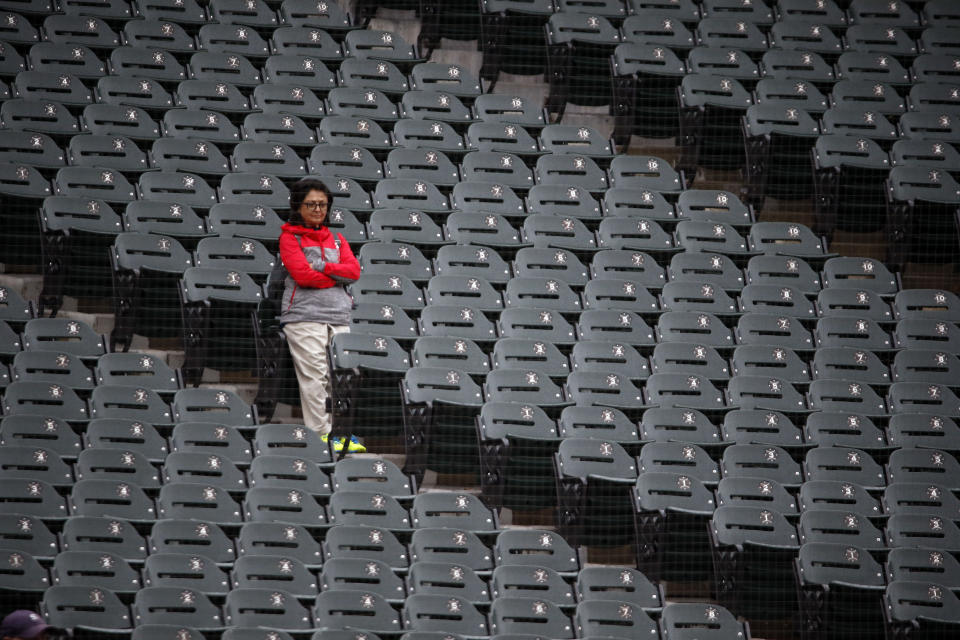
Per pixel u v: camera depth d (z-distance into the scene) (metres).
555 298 37.97
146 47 45.53
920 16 51.72
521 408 33.00
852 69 49.03
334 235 34.41
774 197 43.88
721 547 30.06
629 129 45.34
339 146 41.75
